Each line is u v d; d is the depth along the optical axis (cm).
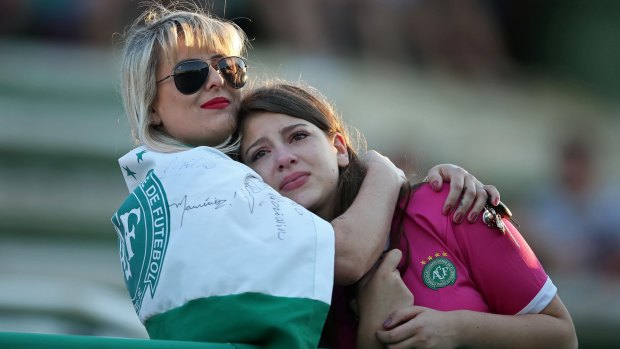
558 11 3409
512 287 918
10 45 2842
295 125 963
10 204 2519
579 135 3119
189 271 838
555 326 913
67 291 1484
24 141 2655
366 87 3008
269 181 958
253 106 977
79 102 2783
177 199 875
